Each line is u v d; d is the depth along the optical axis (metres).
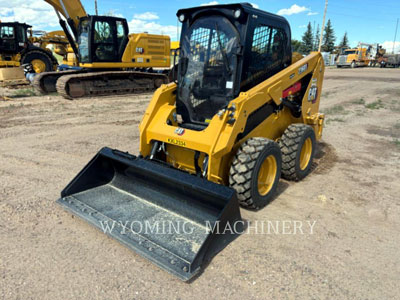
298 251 3.25
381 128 8.69
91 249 3.20
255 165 3.71
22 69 14.82
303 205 4.25
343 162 5.99
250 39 3.91
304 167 5.11
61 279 2.79
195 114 4.39
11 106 10.56
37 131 7.59
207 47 4.14
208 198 3.29
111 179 4.32
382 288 2.78
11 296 2.58
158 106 4.40
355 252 3.27
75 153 6.06
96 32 12.53
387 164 5.91
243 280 2.83
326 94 15.10
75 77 11.91
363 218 3.96
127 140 6.99
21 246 3.21
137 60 13.81
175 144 3.95
